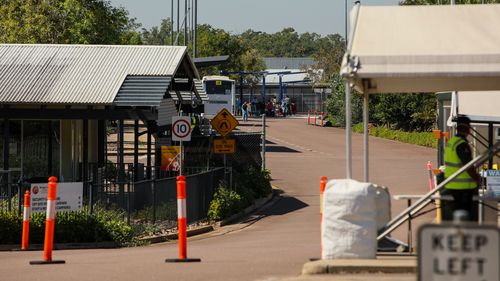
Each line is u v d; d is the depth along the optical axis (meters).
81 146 62.00
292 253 31.78
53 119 56.38
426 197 25.31
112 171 63.31
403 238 34.12
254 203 57.44
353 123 149.75
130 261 29.83
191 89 66.75
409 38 23.95
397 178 73.19
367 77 23.09
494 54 22.73
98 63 60.41
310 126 153.25
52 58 61.06
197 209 49.84
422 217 43.69
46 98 56.16
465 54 22.80
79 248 40.66
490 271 11.09
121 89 57.31
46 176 59.22
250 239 41.44
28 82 57.91
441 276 11.21
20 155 58.69
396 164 86.19
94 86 57.59
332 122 153.88
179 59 60.78
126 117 56.16
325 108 179.25
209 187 52.69
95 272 26.41
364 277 22.69
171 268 26.91
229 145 56.25
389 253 26.36
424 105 127.12
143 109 56.50
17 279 25.27
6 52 61.84
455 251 11.16
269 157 93.44
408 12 25.52
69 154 59.72
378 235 25.59
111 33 108.94
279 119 186.25
